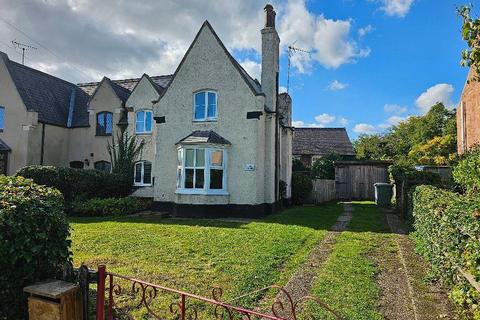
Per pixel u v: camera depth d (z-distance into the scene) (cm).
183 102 1809
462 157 1341
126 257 825
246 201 1658
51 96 2516
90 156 2377
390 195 2131
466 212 453
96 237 1052
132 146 2158
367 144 4531
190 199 1661
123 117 2297
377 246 944
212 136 1694
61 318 384
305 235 1099
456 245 475
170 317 492
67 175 1731
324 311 511
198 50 1798
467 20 482
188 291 597
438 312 496
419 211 888
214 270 721
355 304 535
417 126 4675
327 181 2653
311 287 620
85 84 2817
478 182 860
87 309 409
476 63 488
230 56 1741
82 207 1652
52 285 408
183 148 1700
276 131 1903
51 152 2358
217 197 1658
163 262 783
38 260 438
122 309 514
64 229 479
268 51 1836
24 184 528
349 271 703
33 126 2231
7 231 410
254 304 548
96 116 2384
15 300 422
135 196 2061
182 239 1031
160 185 1823
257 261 786
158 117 1850
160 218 1582
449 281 536
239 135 1698
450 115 4484
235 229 1216
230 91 1727
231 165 1703
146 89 2167
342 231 1182
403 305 538
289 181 2217
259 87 2084
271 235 1095
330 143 3997
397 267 743
